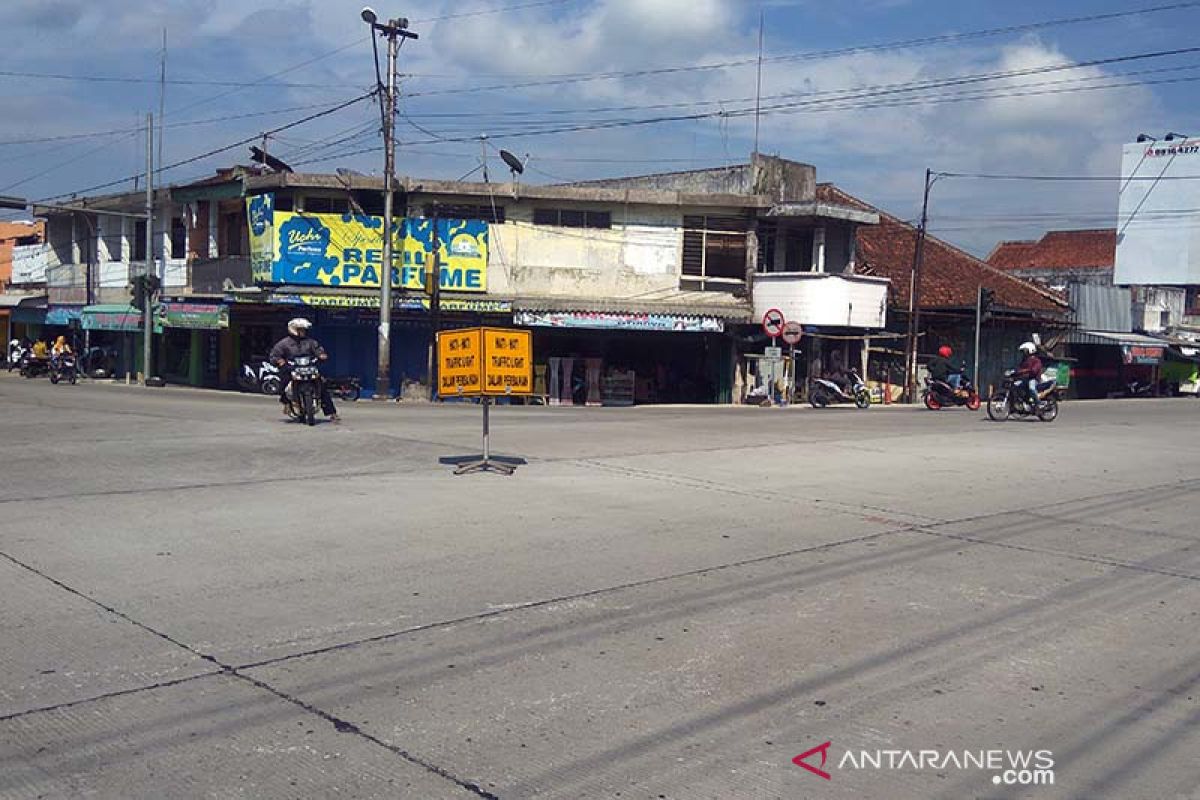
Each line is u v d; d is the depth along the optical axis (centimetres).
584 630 614
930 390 2853
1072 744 468
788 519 966
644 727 474
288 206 3077
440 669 543
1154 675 559
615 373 3130
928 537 902
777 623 636
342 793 404
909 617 656
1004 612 672
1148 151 5025
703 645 591
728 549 834
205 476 1151
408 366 3144
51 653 555
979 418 2316
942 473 1298
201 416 1862
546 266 3152
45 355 4053
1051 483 1234
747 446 1544
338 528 884
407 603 662
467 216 3141
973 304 3631
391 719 477
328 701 496
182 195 3500
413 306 3058
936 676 550
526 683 525
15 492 1023
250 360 3247
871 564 795
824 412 2614
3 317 5219
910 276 3828
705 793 412
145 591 677
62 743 445
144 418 1797
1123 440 1767
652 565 775
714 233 3228
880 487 1173
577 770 429
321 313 3112
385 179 2859
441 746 449
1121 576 775
